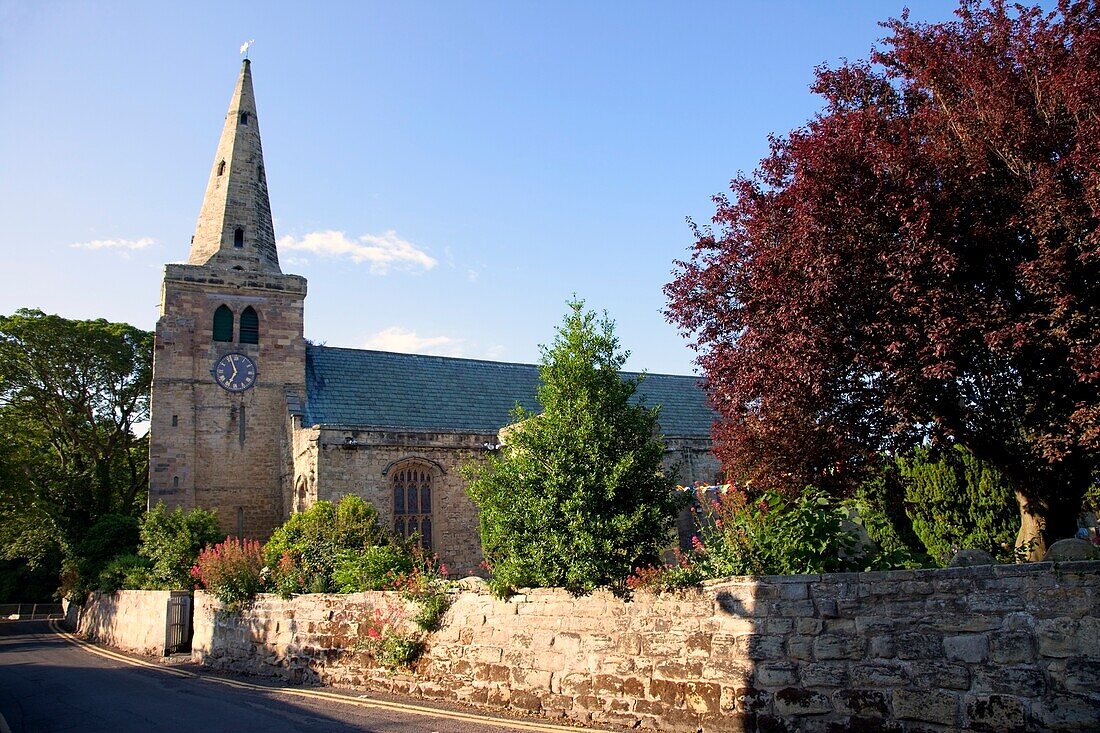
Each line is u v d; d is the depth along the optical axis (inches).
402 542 1236.5
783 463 652.7
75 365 2204.7
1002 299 528.4
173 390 1621.6
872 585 447.2
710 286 671.1
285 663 870.4
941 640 418.6
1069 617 382.6
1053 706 379.9
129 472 2434.8
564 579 612.1
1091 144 455.2
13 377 2118.6
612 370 685.3
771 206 629.0
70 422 2245.3
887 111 617.9
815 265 546.3
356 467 1432.1
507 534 647.1
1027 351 523.8
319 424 1525.6
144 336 2348.7
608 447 646.5
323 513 1198.3
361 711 649.6
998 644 400.2
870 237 541.3
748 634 490.0
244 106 1862.7
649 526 629.0
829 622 458.9
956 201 526.0
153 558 1449.3
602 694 557.6
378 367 1834.4
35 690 872.3
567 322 695.1
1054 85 491.2
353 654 781.3
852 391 600.4
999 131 499.8
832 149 553.6
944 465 695.7
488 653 645.3
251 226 1790.1
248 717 647.1
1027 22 545.6
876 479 720.3
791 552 508.4
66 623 2154.3
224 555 1074.1
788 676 468.4
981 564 431.2
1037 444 528.7
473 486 704.4
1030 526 605.6
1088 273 479.8
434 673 688.4
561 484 630.5
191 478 1601.9
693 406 1995.6
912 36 585.9
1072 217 465.1
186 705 724.7
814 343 553.3
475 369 1942.7
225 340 1685.5
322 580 948.0
